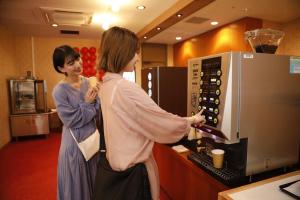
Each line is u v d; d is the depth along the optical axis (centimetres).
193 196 155
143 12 390
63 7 357
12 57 520
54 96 144
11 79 480
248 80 111
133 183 96
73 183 146
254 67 111
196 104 133
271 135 121
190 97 140
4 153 394
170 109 230
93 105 145
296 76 125
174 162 181
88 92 145
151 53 662
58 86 146
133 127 95
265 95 116
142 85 265
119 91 97
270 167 123
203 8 347
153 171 104
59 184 150
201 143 156
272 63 116
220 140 118
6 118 461
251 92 112
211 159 139
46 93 547
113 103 98
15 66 544
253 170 117
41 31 517
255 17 393
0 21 429
